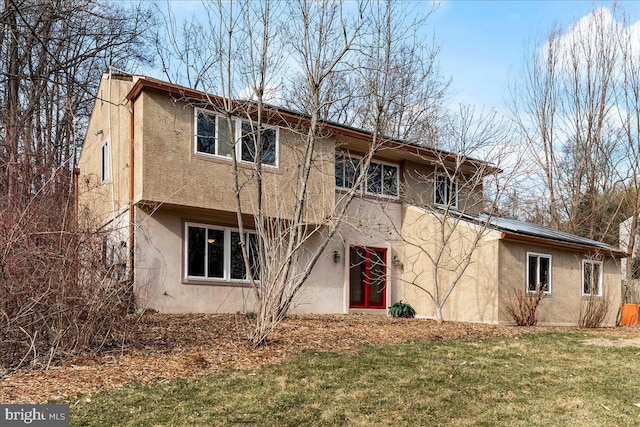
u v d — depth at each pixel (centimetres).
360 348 904
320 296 1536
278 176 1373
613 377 777
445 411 596
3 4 1975
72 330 734
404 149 1625
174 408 557
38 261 701
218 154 1303
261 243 925
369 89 1426
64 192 951
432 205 1706
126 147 1339
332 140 1493
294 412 568
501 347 1000
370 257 1670
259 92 1057
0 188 997
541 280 1577
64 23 2177
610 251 1777
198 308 1320
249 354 804
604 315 1684
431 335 1095
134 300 852
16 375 641
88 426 500
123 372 672
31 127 1908
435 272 1380
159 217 1280
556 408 620
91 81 2392
